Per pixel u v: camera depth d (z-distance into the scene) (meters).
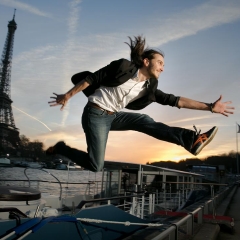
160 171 16.16
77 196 12.06
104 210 5.34
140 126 3.24
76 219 3.32
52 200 7.54
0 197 4.72
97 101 3.03
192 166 32.75
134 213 9.48
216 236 6.90
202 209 7.80
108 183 15.62
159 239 3.09
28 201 5.17
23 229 2.83
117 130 3.39
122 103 3.07
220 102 3.23
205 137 3.00
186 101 3.30
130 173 15.52
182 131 3.09
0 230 3.32
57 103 2.90
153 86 3.10
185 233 6.19
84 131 3.13
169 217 8.18
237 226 8.89
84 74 3.16
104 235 5.22
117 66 2.85
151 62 2.98
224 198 17.95
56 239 4.00
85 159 3.15
